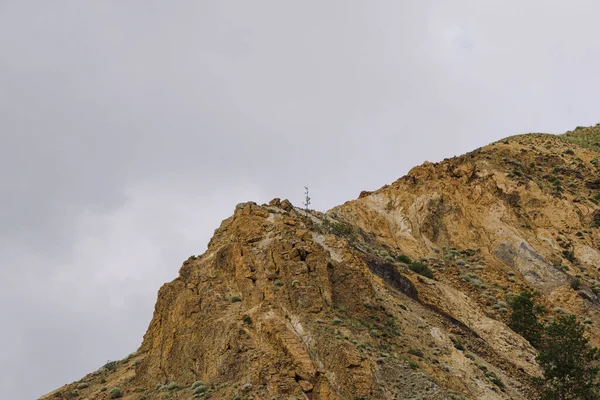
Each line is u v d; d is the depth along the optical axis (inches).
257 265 2230.6
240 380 1795.0
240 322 1979.6
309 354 1866.4
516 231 3722.9
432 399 1823.3
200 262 2407.7
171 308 2269.9
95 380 2385.6
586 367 2517.2
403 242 3560.5
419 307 2573.8
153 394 1964.8
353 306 2178.9
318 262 2196.1
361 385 1812.3
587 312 3157.0
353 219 3703.3
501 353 2534.5
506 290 3208.7
